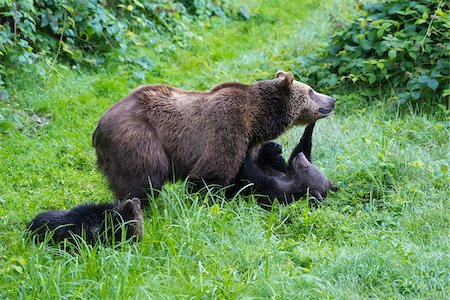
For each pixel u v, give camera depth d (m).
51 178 13.50
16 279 9.50
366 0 18.88
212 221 10.95
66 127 15.38
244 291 9.41
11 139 14.46
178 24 20.27
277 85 12.58
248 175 12.41
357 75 16.67
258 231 11.02
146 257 9.92
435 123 15.45
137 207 10.72
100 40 18.20
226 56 20.06
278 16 22.80
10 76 16.12
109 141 11.50
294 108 12.83
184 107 11.98
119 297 8.94
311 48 19.03
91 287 9.28
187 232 10.55
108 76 17.41
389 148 13.77
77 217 10.69
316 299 9.34
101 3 18.41
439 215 11.72
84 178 13.61
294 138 15.09
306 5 23.42
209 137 11.86
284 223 11.86
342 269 9.99
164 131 11.80
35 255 9.73
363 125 15.45
